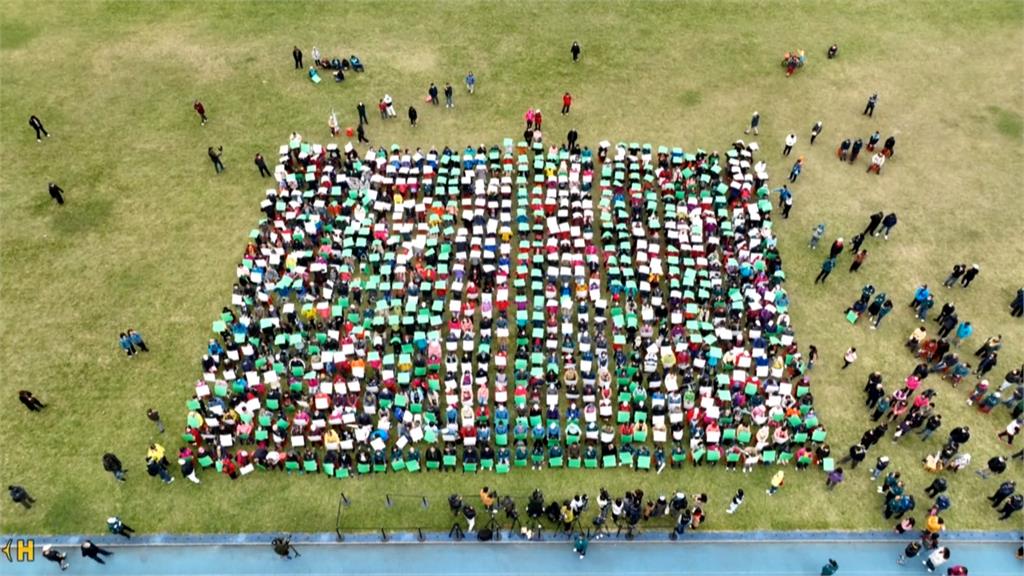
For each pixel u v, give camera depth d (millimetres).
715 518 38281
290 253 49531
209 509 38375
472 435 39719
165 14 73750
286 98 64250
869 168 58000
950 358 43438
